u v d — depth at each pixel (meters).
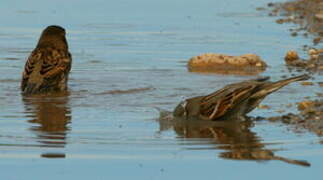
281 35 34.16
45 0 41.47
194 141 18.53
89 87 25.20
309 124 20.05
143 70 28.06
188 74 27.48
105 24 36.44
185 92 24.38
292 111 21.53
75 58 30.12
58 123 20.12
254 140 18.55
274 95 23.59
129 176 16.02
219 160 17.00
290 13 38.62
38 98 23.50
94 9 39.66
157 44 32.56
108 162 16.89
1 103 22.66
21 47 32.00
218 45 32.38
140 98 23.47
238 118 20.73
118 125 20.00
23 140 18.53
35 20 36.84
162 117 20.83
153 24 36.59
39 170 16.39
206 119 20.66
